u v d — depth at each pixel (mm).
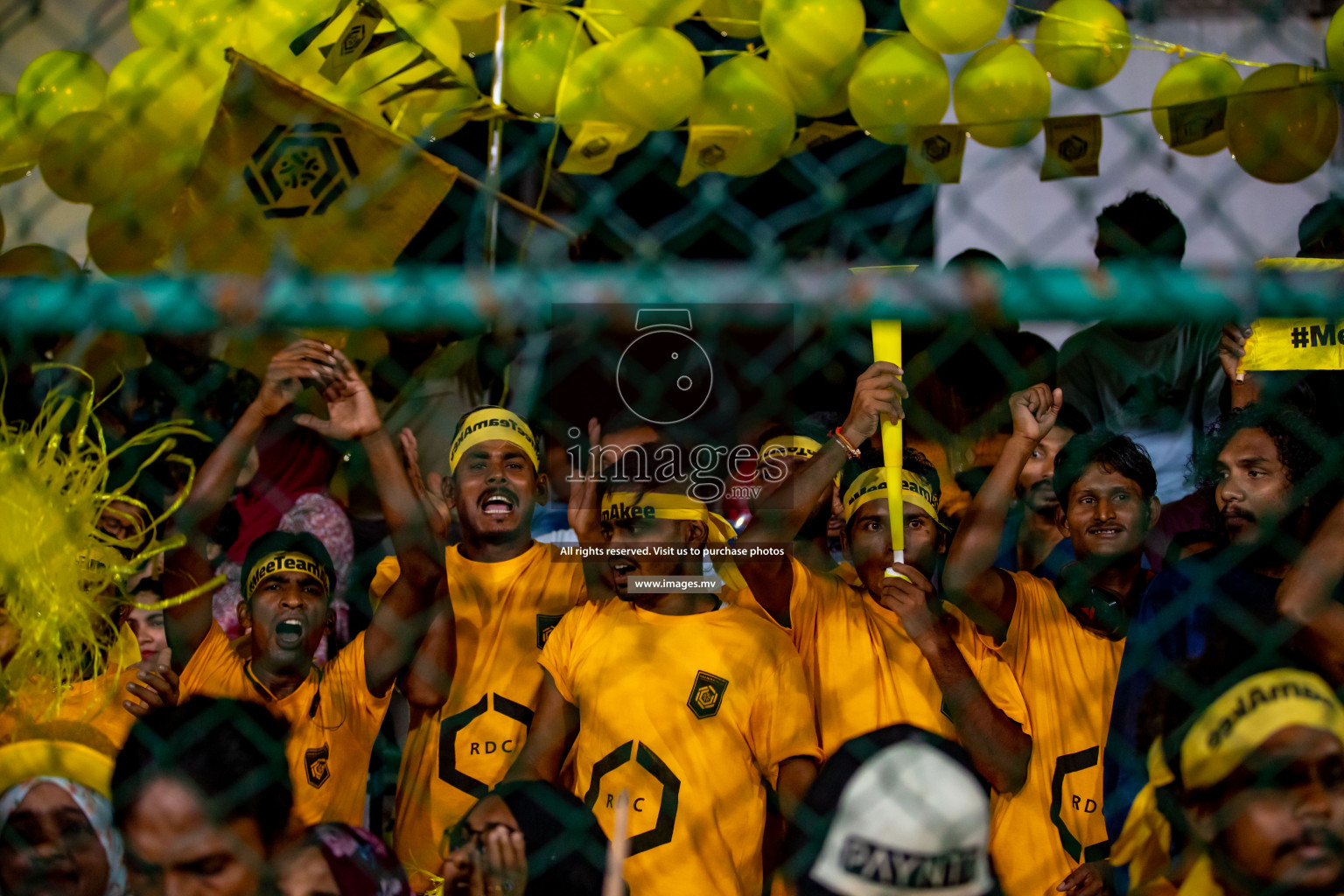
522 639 4328
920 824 2811
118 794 2936
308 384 3834
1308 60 5992
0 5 5609
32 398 3838
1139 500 4340
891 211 6363
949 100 5461
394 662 4121
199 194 4746
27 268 4859
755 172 5379
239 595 4984
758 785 3811
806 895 2898
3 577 3367
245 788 2949
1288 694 2969
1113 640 4230
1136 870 3418
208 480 3725
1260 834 2910
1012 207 6391
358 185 4852
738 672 3846
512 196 6398
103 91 5297
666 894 3580
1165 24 6195
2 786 3424
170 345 4301
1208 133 5457
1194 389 5340
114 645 3740
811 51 5121
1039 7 6211
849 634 4152
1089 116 5414
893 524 4023
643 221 6328
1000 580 4215
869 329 4172
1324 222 4930
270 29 4926
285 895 2928
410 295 2391
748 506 4125
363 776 4215
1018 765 3955
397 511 3918
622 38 4961
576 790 3791
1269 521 3807
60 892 3439
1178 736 3152
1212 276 2449
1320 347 3447
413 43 5164
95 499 3535
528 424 4758
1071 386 5480
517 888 3379
